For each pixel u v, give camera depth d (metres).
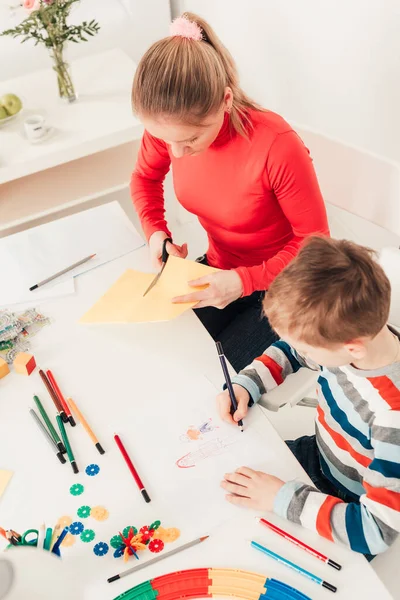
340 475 1.06
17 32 1.79
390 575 1.02
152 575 0.81
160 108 1.06
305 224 1.30
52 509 0.88
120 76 2.09
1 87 2.04
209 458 0.94
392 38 1.71
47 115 1.92
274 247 1.44
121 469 0.93
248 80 2.42
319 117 2.17
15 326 1.15
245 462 0.93
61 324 1.17
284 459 0.94
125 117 1.91
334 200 1.46
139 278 1.21
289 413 1.44
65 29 1.82
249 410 1.02
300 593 0.78
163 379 1.06
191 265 1.22
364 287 0.78
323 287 0.78
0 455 0.96
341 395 0.96
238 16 2.27
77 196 1.99
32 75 2.10
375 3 1.70
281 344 1.15
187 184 1.38
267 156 1.23
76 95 1.99
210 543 0.84
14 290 1.23
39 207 1.96
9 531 0.83
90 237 1.35
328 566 0.81
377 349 0.85
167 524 0.86
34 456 0.95
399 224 1.35
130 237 1.35
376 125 1.95
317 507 0.85
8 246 1.33
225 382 1.05
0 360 1.08
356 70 1.89
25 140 1.84
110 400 1.03
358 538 0.82
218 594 0.78
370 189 1.36
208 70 1.06
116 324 1.17
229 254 1.53
